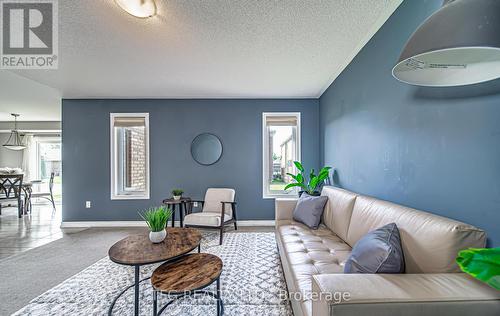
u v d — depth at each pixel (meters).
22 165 6.78
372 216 1.56
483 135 1.06
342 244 1.83
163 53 2.31
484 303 0.75
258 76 2.95
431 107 1.36
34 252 2.70
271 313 1.57
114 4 1.60
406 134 1.59
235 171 3.89
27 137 6.79
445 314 0.75
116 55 2.34
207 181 3.89
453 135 1.21
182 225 3.42
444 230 1.00
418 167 1.47
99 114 3.88
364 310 0.75
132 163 4.02
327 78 3.03
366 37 2.07
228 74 2.87
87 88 3.36
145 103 3.89
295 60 2.50
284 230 2.22
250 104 3.91
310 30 1.95
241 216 3.88
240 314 1.56
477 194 1.08
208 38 2.04
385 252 1.01
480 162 1.07
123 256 1.55
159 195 3.87
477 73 0.92
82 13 1.68
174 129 3.90
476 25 0.66
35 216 4.64
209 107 3.91
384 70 1.85
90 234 3.39
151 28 1.88
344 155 2.72
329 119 3.32
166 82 3.13
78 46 2.15
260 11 1.69
